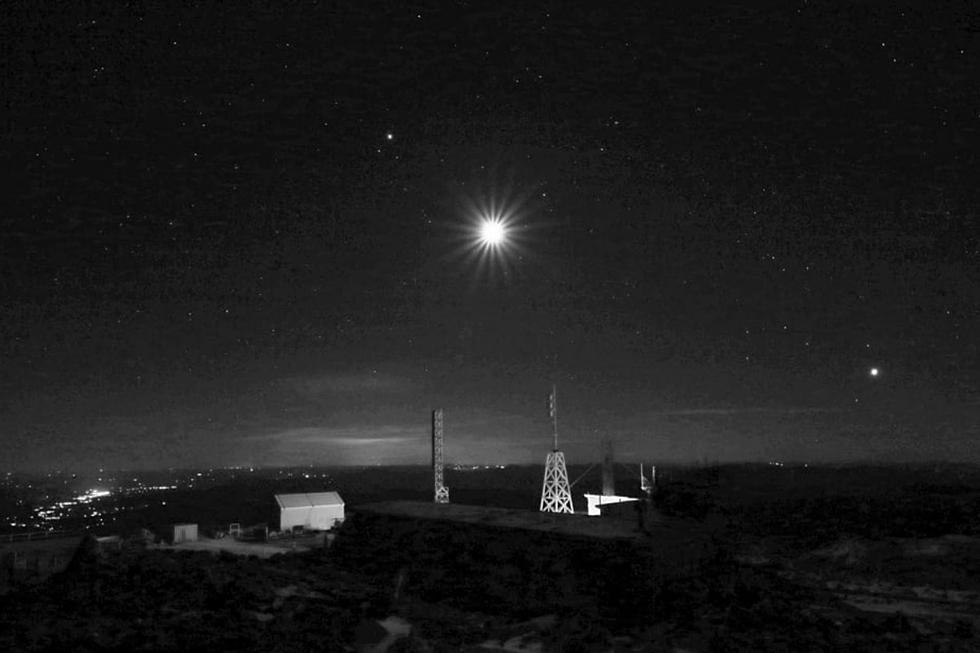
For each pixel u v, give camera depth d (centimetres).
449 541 2109
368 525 2391
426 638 1494
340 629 1507
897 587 2462
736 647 1451
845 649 1505
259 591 1767
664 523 1922
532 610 1700
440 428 5541
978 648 1605
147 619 1514
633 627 1572
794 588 2014
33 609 1555
